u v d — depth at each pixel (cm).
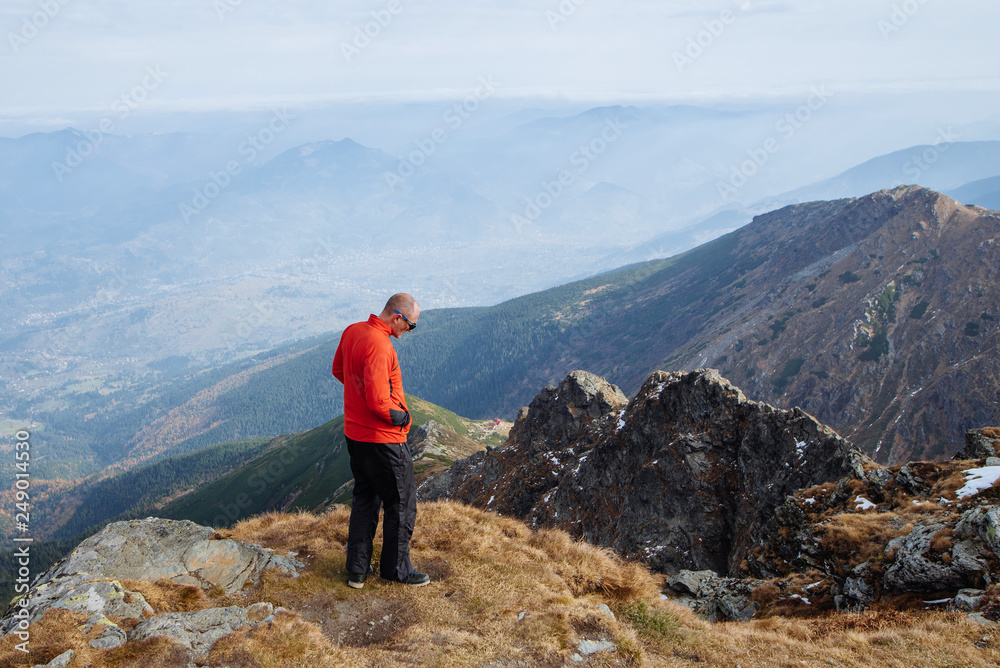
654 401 3894
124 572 748
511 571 878
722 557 3042
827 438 2811
